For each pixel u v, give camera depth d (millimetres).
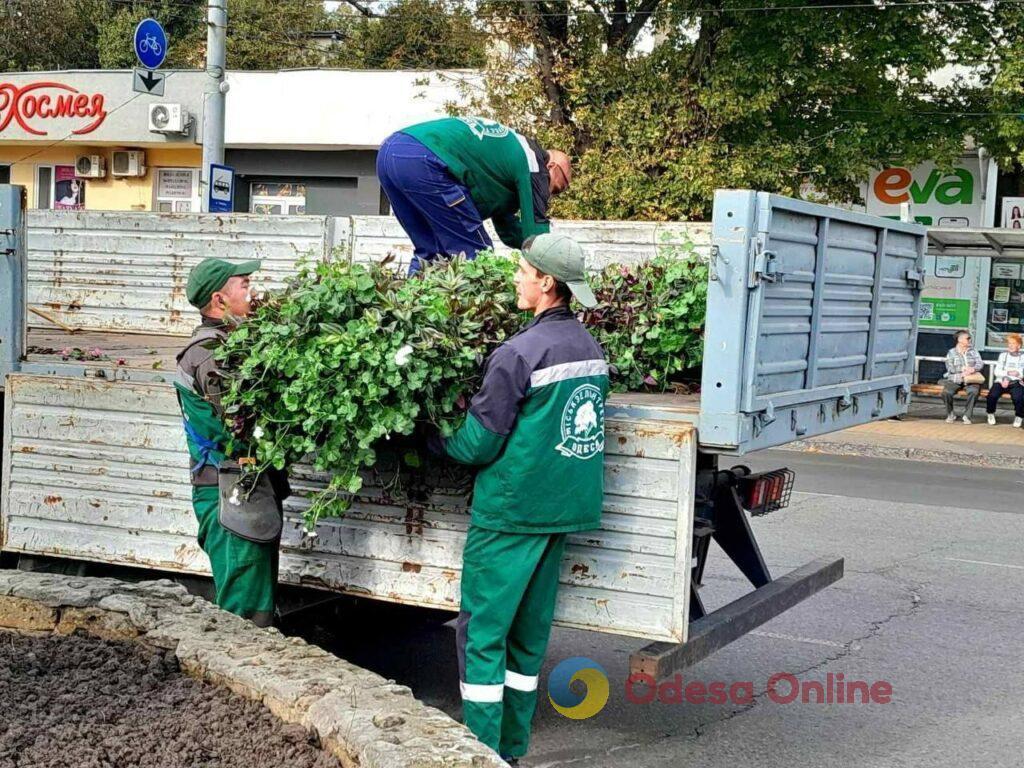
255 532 4543
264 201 27266
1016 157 18656
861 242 5246
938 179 22172
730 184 17328
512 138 5684
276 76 25953
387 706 3436
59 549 5250
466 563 4230
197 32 38188
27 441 5289
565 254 4164
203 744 3400
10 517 5340
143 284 7969
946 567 8883
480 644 4188
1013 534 10344
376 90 25391
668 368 5230
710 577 8227
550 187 5906
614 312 5273
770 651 6699
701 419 4199
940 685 6125
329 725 3359
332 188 26719
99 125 27250
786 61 17422
